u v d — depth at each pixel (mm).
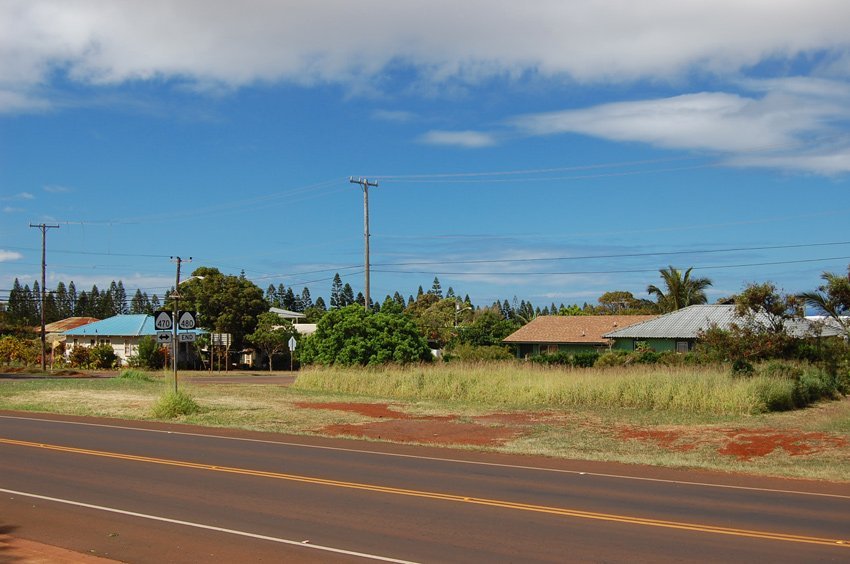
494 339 71625
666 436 21031
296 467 14664
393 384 34719
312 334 43344
